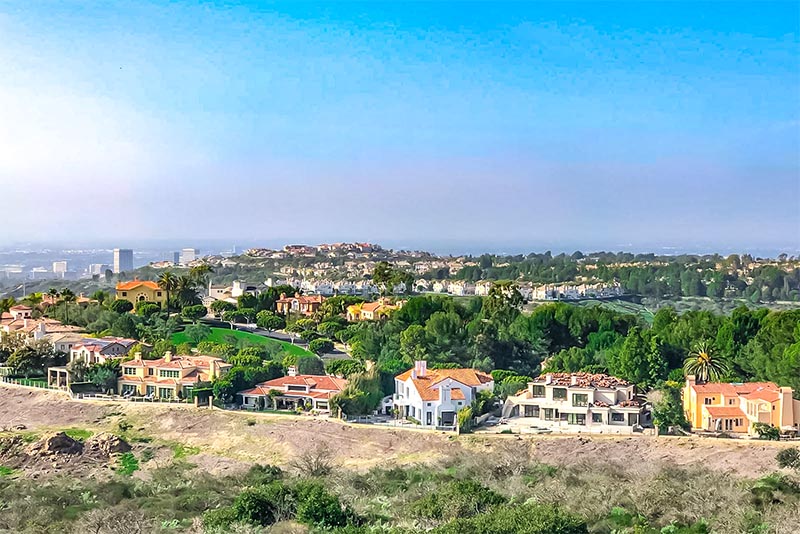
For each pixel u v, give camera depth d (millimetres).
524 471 100375
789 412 120938
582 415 132500
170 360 161875
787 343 146125
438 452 119750
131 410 145625
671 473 92938
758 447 112375
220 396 146250
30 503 82250
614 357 156875
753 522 68875
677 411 123688
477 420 132625
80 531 71062
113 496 86500
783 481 84062
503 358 173875
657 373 150250
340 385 145875
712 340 156375
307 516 71625
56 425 143375
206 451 129375
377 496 84625
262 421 135625
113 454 127625
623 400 134500
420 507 74625
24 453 126562
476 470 100000
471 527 64312
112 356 170125
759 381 141250
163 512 77688
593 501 76625
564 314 182250
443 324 170250
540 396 137500
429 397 134750
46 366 173250
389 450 123125
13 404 154000
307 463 107062
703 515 72250
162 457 127750
